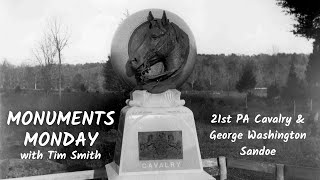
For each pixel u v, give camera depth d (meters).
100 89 17.83
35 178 5.52
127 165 4.34
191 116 4.49
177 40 4.52
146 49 4.44
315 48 18.23
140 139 4.38
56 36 19.48
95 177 5.84
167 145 4.40
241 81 21.38
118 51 4.58
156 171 4.36
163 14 4.49
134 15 4.66
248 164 6.30
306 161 9.27
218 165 6.61
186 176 4.36
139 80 4.62
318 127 12.22
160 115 4.42
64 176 5.66
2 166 8.20
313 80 18.17
